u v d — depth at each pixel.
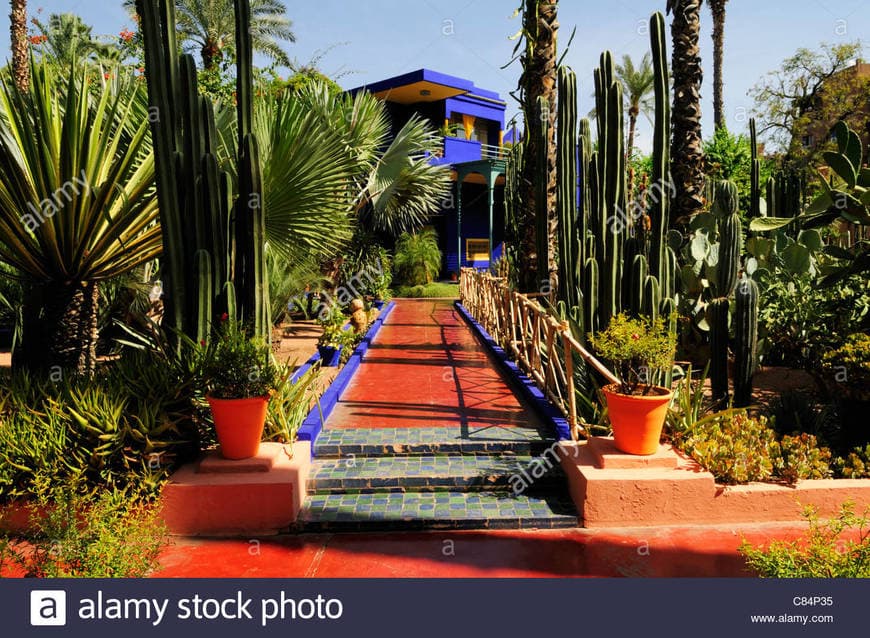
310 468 5.04
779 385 7.45
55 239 5.01
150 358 5.22
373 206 12.28
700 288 7.77
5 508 4.19
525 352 7.54
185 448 4.70
